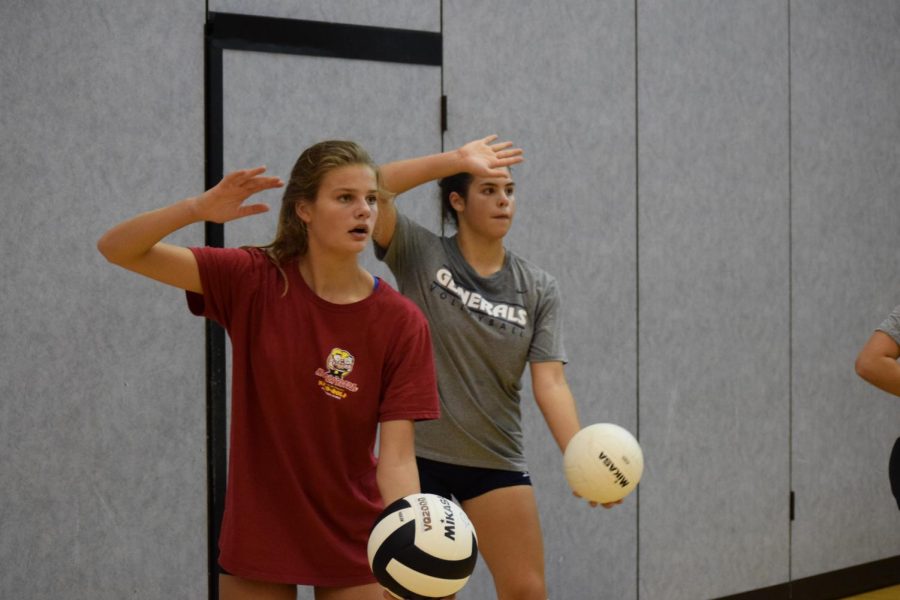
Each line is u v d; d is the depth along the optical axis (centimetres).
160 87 728
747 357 1031
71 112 698
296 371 443
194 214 422
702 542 999
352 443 461
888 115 1147
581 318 913
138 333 725
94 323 709
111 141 711
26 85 683
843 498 1114
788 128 1060
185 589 745
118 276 717
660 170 963
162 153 729
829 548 1101
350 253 449
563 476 905
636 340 948
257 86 759
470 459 603
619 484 543
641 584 955
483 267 616
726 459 1016
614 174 932
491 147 593
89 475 709
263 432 452
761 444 1044
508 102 870
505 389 612
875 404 1140
